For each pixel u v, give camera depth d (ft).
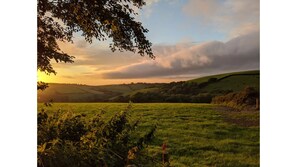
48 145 12.71
